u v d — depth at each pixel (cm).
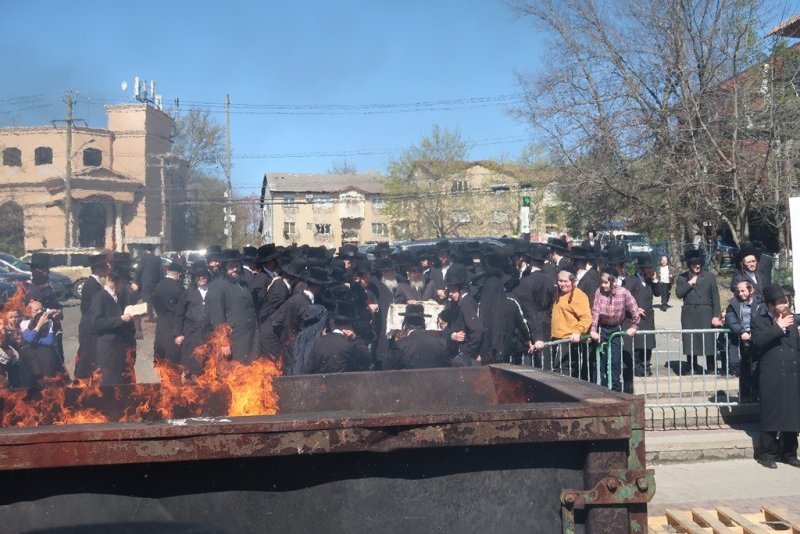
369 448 265
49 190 5359
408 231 5509
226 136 5216
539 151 4244
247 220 8200
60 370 823
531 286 830
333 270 895
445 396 443
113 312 824
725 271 2294
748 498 618
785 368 696
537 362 819
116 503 261
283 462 269
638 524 278
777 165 2347
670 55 2527
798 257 744
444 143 5416
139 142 5575
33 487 256
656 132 2586
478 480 278
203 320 862
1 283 2030
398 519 274
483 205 5312
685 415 802
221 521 266
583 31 2611
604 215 2795
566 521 274
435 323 922
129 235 5544
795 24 2484
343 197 6712
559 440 273
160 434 254
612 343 808
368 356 744
